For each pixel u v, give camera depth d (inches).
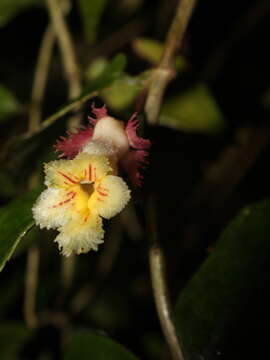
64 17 12.1
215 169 13.8
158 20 14.4
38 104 11.9
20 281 13.0
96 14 11.7
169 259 13.5
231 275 8.3
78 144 7.9
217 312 8.2
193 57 15.1
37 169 11.0
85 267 14.2
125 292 14.5
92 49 14.6
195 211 13.8
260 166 14.2
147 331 13.8
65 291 12.8
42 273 13.4
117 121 8.0
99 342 8.7
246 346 8.1
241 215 8.6
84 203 7.4
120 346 8.6
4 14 12.0
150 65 12.4
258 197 14.1
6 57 15.3
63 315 12.9
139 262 14.5
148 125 9.1
